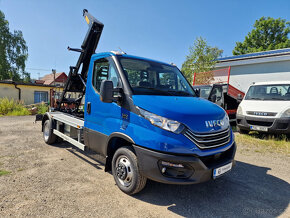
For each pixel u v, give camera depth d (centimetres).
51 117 583
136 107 295
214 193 334
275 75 1302
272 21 3050
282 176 407
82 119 504
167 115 270
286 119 632
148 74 379
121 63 356
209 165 279
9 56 3484
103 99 307
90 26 548
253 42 3197
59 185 345
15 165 429
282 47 2891
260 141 667
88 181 364
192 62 1440
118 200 302
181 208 287
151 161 271
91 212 270
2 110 1416
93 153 404
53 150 547
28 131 809
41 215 259
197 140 266
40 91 2262
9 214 259
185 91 406
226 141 308
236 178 395
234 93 1020
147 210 279
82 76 616
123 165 318
